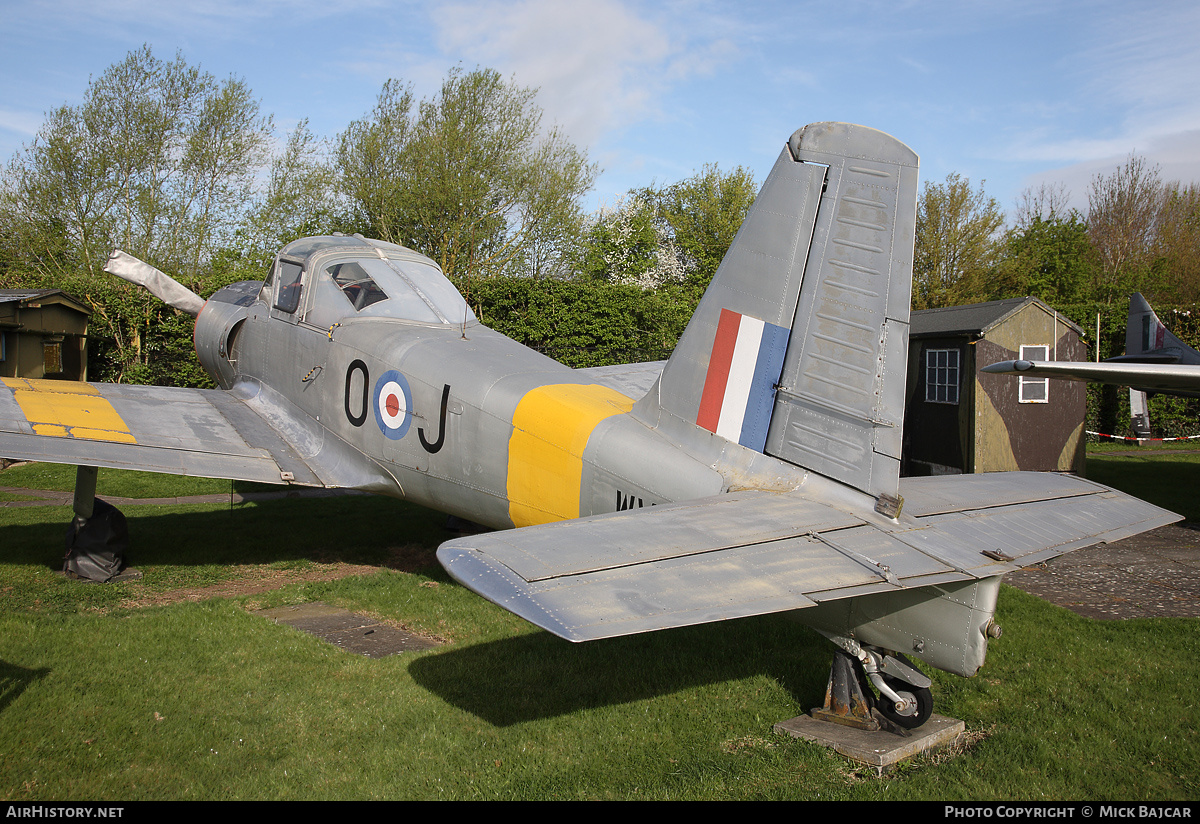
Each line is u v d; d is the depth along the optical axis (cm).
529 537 289
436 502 603
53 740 372
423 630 553
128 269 952
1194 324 1955
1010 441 1182
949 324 1245
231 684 445
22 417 593
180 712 408
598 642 527
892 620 363
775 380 402
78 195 2484
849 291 377
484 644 521
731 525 326
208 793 334
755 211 412
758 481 401
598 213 3634
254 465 632
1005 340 1170
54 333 1402
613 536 298
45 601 603
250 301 819
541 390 528
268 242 2631
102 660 472
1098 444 1806
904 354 358
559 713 421
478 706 427
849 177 378
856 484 370
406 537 858
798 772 364
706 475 421
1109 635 556
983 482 440
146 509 980
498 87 2220
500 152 2206
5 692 421
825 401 383
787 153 399
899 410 357
